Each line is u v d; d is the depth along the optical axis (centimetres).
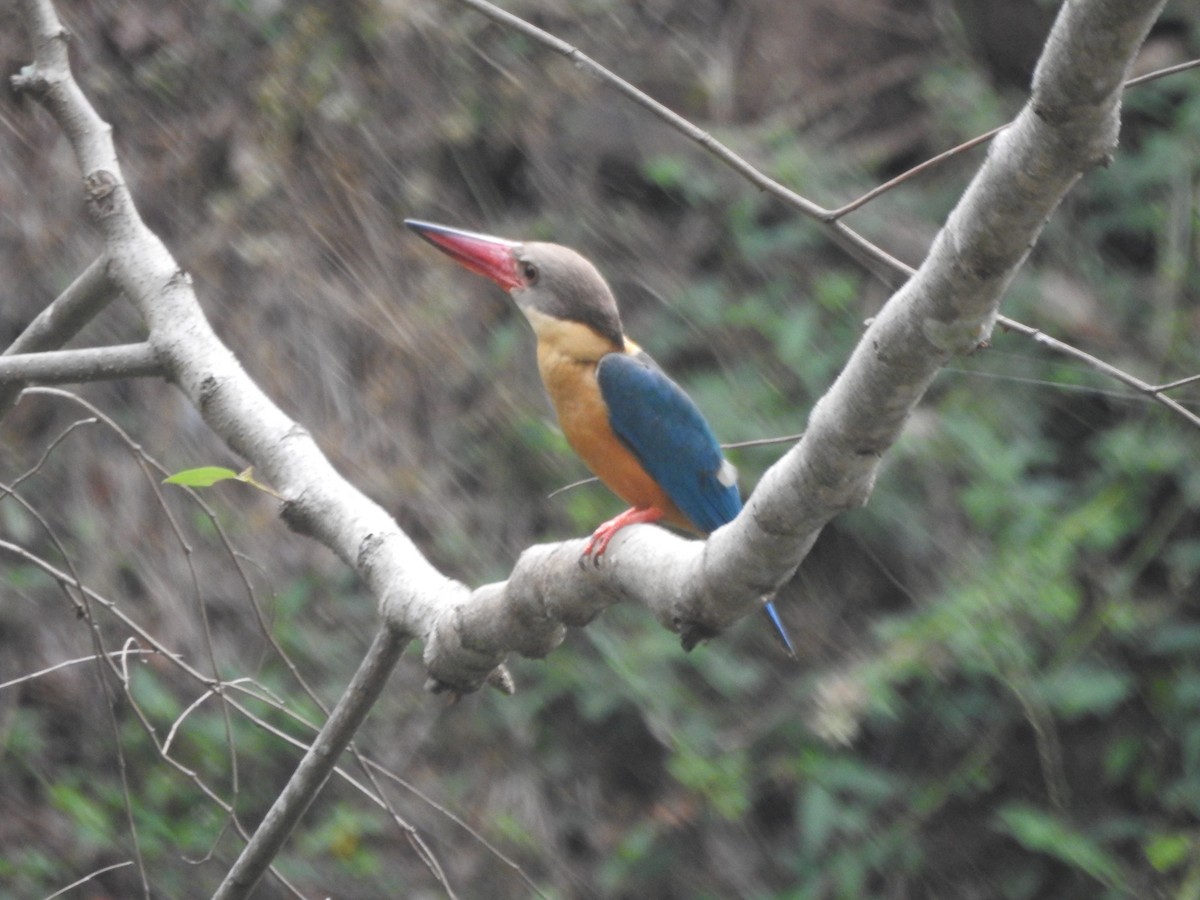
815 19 1454
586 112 1398
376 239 1341
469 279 1336
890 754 1209
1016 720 1193
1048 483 1239
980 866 1185
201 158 1366
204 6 1398
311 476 545
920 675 1191
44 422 1271
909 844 1181
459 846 1179
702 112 1409
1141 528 1232
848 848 1175
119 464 1259
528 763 1219
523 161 1388
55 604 1213
